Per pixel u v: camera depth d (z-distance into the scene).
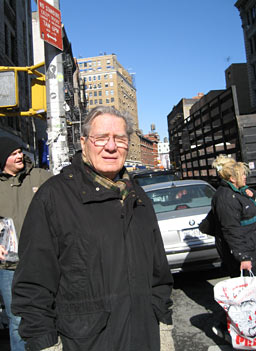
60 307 1.51
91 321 1.44
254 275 3.00
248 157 8.07
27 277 1.48
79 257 1.50
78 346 1.41
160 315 1.70
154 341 1.57
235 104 8.21
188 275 5.54
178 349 3.21
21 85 20.67
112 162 1.77
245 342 2.63
